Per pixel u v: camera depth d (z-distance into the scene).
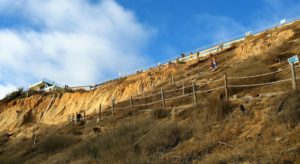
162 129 16.92
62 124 38.88
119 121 25.34
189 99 23.81
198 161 12.77
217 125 15.72
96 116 32.88
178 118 19.38
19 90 63.25
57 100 55.88
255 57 28.22
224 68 31.83
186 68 42.31
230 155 11.97
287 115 13.26
